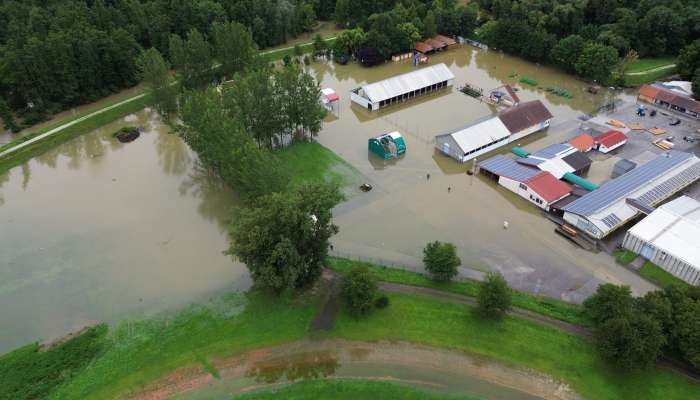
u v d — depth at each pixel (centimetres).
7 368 6297
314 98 10812
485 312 6738
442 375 6269
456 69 15588
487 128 11094
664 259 7656
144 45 15525
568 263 7931
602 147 10931
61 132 11912
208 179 10381
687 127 11906
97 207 9500
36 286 7669
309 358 6475
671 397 5934
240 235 6525
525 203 9388
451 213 9088
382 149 10662
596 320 6544
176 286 7594
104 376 6241
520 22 15550
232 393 6078
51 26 13688
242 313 7075
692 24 15100
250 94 10194
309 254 6962
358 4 17950
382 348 6581
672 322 6116
